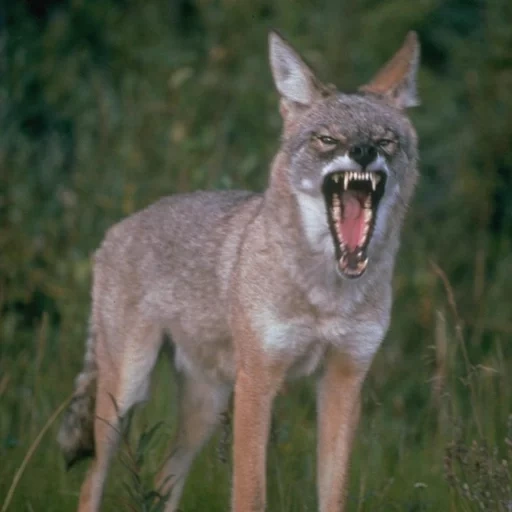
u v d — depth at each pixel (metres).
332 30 19.88
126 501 11.55
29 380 14.77
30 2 21.12
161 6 21.22
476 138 19.33
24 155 17.88
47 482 12.69
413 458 13.16
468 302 17.61
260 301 10.91
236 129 19.09
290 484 12.10
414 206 18.92
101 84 19.28
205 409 12.31
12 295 16.42
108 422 12.03
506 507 10.44
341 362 11.12
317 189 10.84
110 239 12.85
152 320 12.29
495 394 13.77
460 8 21.55
